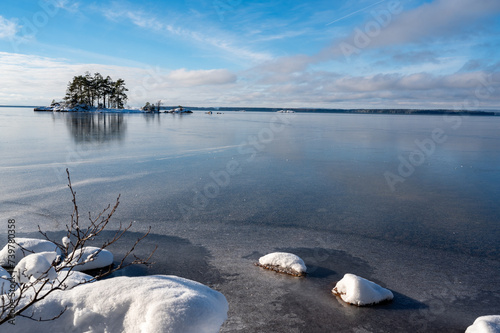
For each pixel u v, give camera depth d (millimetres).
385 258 4605
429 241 5266
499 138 24234
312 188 8492
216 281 3803
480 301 3564
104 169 10281
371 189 8516
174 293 1983
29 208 6262
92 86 72125
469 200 7641
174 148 15852
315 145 18219
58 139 18406
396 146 18094
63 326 1892
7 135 19984
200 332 1831
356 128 35219
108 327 1873
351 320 3109
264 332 2863
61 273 2783
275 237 5266
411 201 7484
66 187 7914
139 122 38594
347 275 3592
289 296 3508
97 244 4746
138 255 4445
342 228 5738
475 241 5297
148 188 8070
